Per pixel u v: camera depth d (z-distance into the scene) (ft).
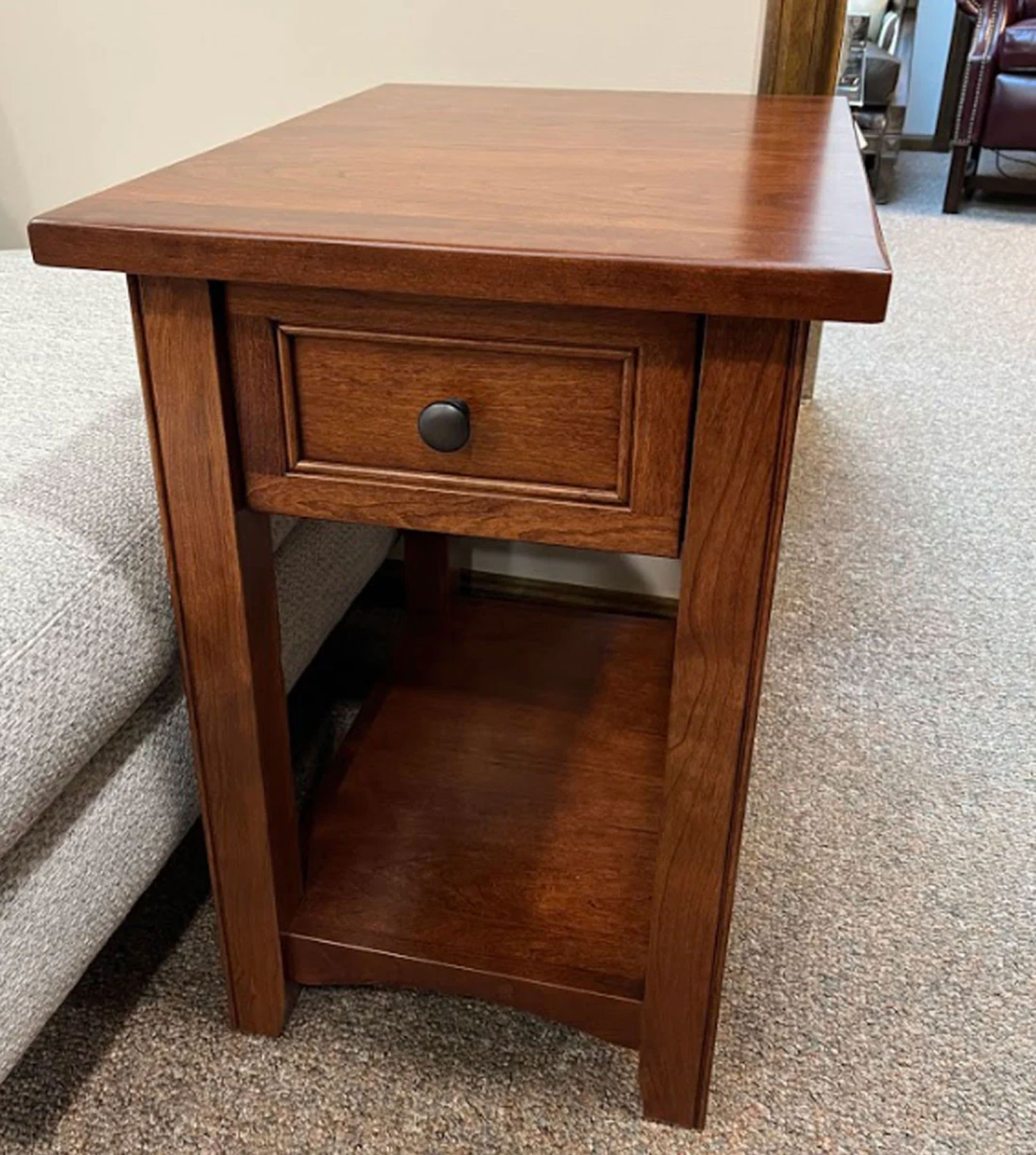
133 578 2.52
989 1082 2.89
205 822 2.69
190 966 3.18
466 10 3.91
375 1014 3.06
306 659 3.49
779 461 1.95
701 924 2.48
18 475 2.61
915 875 3.54
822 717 4.26
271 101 4.22
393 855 3.14
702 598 2.12
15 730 2.14
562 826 3.26
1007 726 4.22
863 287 1.69
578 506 2.10
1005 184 11.84
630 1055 2.96
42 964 2.37
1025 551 5.37
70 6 4.17
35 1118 2.76
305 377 2.10
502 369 2.00
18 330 3.42
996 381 7.31
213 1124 2.76
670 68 3.87
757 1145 2.73
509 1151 2.71
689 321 1.88
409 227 1.90
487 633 4.16
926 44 13.94
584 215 1.98
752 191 2.15
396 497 2.18
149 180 2.26
